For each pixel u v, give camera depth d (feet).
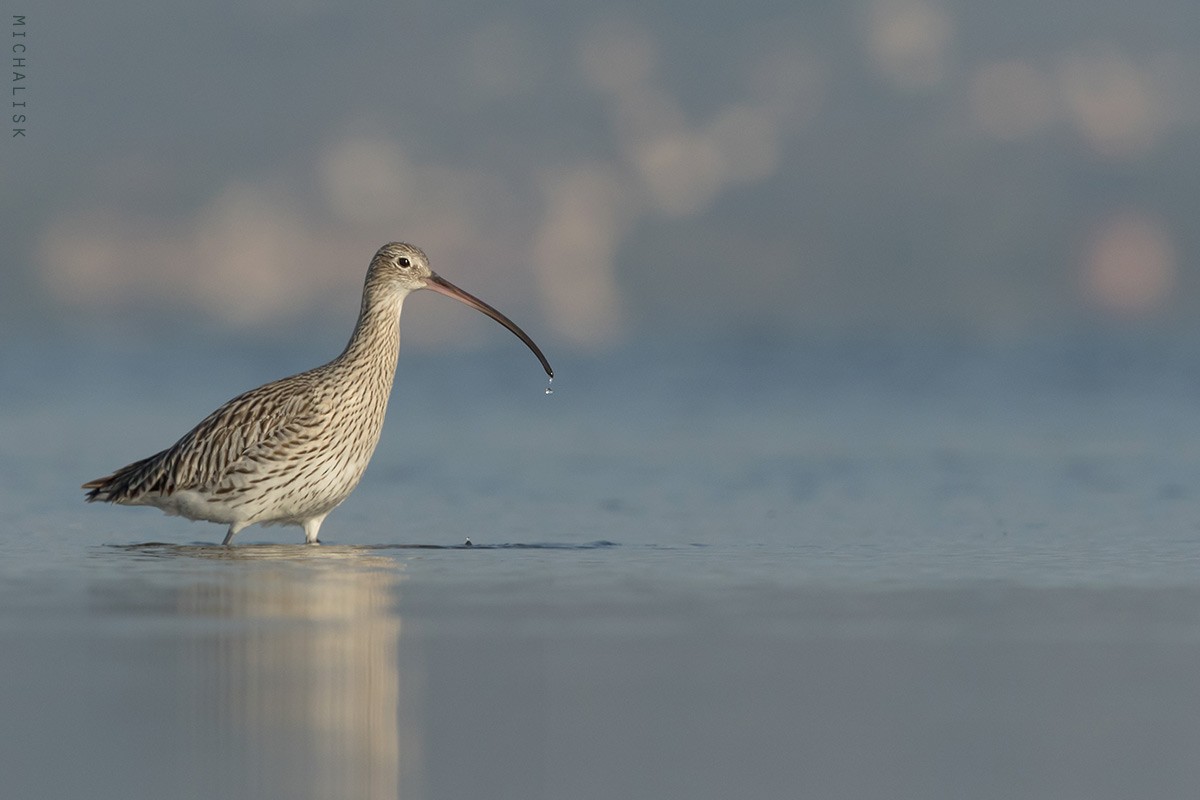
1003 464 82.64
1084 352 152.76
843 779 27.07
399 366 149.07
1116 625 39.83
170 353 165.37
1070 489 72.95
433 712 31.17
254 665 34.91
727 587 45.80
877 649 36.96
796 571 49.26
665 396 123.03
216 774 26.86
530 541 57.41
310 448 55.57
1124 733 29.68
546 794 26.30
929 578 47.70
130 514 65.05
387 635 38.55
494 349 168.04
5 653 36.04
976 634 38.70
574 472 80.48
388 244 59.06
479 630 39.09
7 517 63.62
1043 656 36.11
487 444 93.71
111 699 31.68
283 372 144.05
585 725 30.27
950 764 27.84
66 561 51.34
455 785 26.63
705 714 31.14
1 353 162.71
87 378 136.98
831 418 107.24
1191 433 96.07
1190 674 34.30
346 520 63.98
